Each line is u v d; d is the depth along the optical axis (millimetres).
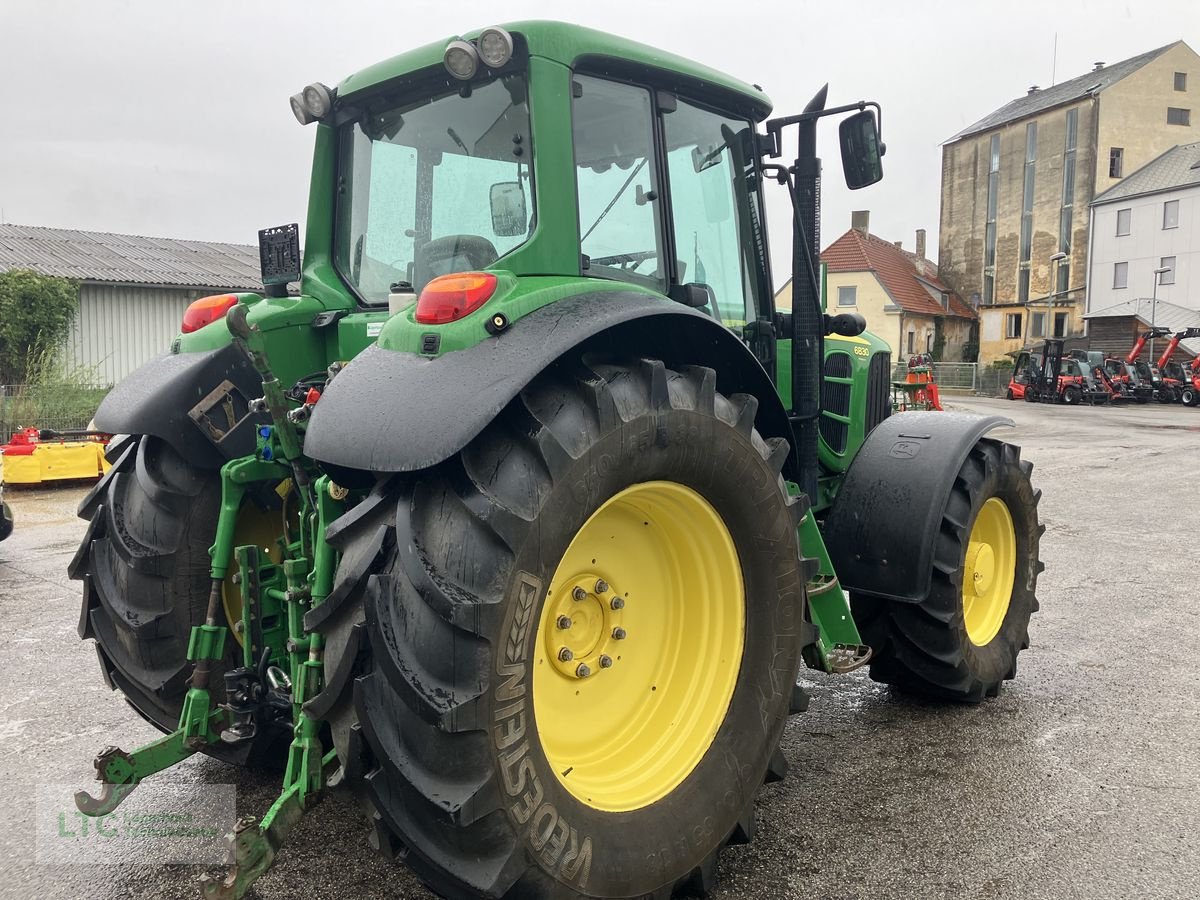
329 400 2184
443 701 1865
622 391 2209
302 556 2643
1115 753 3449
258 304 3148
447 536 1960
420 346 2172
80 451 10836
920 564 3484
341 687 1979
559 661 2332
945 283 52438
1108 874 2609
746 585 2604
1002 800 3068
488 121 2713
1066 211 45562
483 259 2758
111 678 2982
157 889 2531
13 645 4785
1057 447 15922
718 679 2586
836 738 3611
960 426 3734
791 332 3834
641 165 2938
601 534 2430
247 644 2742
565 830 2080
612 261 2844
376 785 1940
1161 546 7371
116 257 23438
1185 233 39750
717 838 2430
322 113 3092
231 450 2869
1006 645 4070
